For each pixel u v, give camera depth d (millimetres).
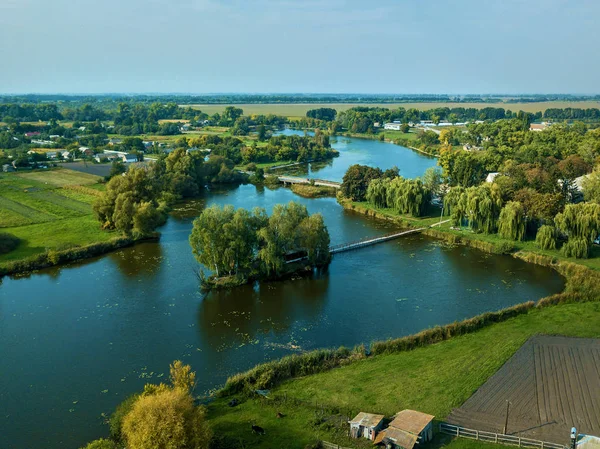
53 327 69188
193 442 36500
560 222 93188
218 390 52438
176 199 153000
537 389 49250
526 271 89188
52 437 46281
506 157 159625
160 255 100312
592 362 54469
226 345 64125
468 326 64062
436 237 111188
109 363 59719
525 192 106375
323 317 72125
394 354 58969
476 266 92250
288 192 164875
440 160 165500
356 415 45062
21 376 56875
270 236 85375
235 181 184875
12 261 91062
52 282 86000
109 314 73438
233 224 82938
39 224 118438
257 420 45719
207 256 83188
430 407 46500
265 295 80375
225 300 78562
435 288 82188
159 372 57594
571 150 159250
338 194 152125
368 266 93188
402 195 125312
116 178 122188
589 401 47031
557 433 42062
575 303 72188
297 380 53594
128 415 39500
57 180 168875
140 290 82438
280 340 65312
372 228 118188
